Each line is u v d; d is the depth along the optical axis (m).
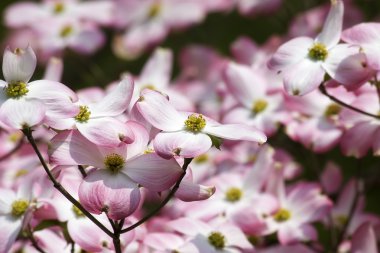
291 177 1.31
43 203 1.08
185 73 1.60
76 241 1.06
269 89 1.28
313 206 1.21
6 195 1.10
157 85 1.40
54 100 1.00
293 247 1.20
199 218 1.19
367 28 1.10
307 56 1.09
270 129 1.25
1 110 0.99
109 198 0.98
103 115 1.02
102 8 1.63
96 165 1.00
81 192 0.99
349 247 1.23
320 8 1.52
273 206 1.20
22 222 1.07
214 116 1.36
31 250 1.16
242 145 1.32
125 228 1.04
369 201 1.52
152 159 1.00
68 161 0.99
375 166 1.38
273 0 1.59
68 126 1.00
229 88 1.29
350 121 1.16
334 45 1.09
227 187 1.21
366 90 1.16
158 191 0.99
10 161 1.27
